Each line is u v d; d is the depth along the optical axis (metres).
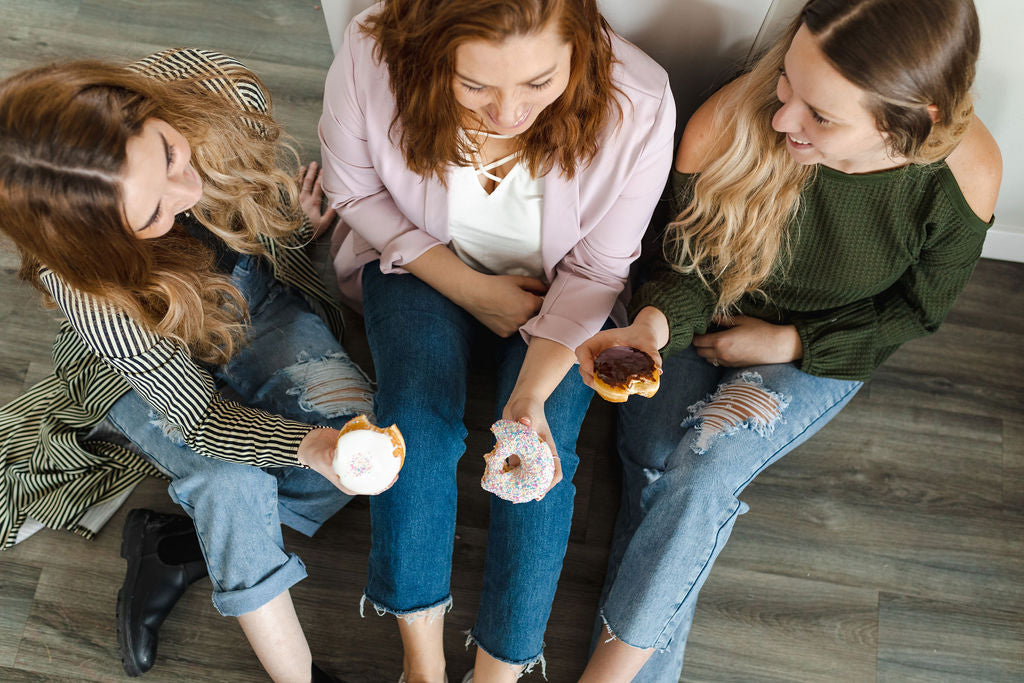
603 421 1.87
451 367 1.46
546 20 1.01
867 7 1.01
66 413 1.67
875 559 1.76
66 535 1.76
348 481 1.22
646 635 1.45
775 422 1.50
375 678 1.68
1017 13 1.34
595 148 1.28
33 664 1.67
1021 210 1.84
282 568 1.49
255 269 1.59
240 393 1.62
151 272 1.22
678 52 1.52
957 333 1.93
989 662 1.69
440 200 1.40
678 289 1.44
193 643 1.69
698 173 1.39
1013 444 1.85
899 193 1.29
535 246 1.46
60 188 1.04
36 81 1.03
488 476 1.28
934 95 1.05
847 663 1.69
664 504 1.46
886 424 1.86
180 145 1.14
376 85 1.29
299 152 2.07
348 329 1.96
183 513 1.78
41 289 1.30
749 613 1.72
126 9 2.20
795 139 1.18
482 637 1.45
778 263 1.46
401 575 1.40
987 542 1.77
